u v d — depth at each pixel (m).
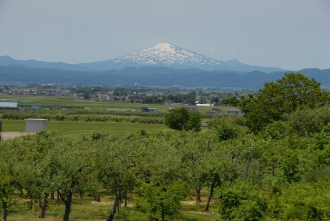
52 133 92.06
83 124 159.50
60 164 37.62
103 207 48.66
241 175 47.66
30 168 38.72
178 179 45.69
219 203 35.00
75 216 42.75
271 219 30.84
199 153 58.78
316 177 40.97
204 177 46.16
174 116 133.50
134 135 88.31
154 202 38.62
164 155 49.75
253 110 94.75
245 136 82.69
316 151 47.94
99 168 38.97
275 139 71.69
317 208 29.97
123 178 40.19
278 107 93.50
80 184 38.25
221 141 82.12
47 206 44.94
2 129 129.75
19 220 40.38
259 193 34.38
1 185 36.59
